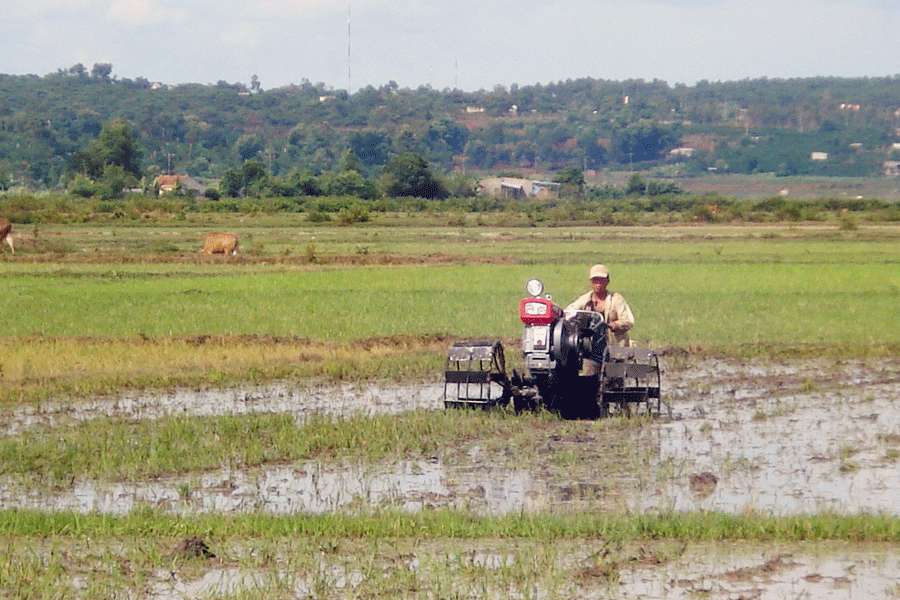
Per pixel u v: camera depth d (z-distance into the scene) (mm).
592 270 52906
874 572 28391
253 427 45969
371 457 41281
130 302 92438
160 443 43438
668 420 48531
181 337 71312
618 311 53000
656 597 26844
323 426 45969
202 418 48469
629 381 57469
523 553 29516
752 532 31016
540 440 44281
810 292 100438
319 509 34688
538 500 35438
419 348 68812
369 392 56094
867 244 181625
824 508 34344
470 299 94688
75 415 50344
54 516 32562
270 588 27250
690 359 66562
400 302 92562
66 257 143875
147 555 29656
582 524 31703
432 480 38188
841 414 50062
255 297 96688
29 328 76312
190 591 27328
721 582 27766
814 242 187250
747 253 156750
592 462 40562
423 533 31375
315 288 105438
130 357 64750
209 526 31688
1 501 35750
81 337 71312
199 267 133750
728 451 42469
